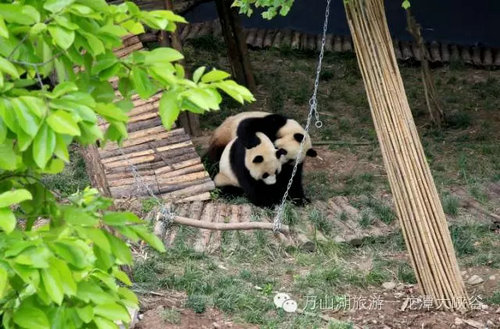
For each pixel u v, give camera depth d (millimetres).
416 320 6691
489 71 15250
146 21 2826
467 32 16328
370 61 6504
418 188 6652
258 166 9539
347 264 8047
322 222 8812
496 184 10250
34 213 2840
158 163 9922
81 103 2426
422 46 12648
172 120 2766
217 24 16812
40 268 2311
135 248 7984
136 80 2740
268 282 7488
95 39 2561
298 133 9945
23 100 2320
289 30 16922
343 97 14133
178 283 7254
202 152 11555
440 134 12406
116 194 9398
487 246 8438
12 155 2445
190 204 9406
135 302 2957
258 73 14930
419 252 6793
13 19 2398
